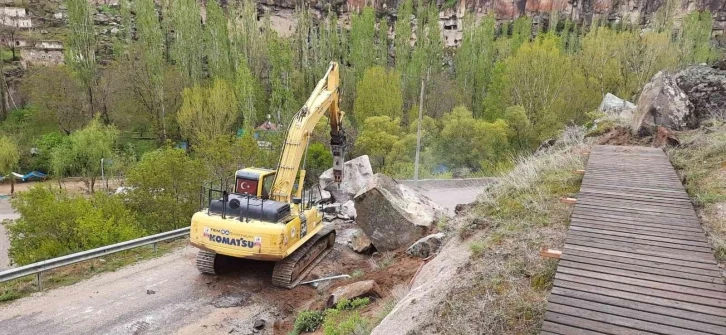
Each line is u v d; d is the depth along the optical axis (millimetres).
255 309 9258
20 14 66875
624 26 71625
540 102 37969
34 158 43719
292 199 11172
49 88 47250
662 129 12102
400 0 91625
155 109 47312
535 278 5367
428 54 53469
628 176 8766
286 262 10227
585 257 5312
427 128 35062
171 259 12180
